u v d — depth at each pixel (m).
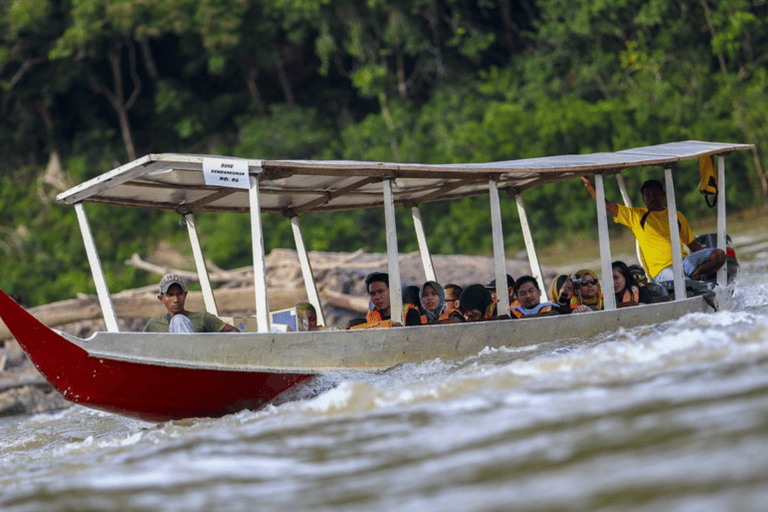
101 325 53.38
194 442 21.11
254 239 27.42
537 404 18.31
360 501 13.62
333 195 34.66
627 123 99.12
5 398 45.06
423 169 30.11
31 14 102.81
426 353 29.67
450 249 97.62
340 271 56.81
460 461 14.94
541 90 109.56
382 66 115.31
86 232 29.72
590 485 12.59
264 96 121.81
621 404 16.86
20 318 25.11
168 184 30.70
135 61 119.62
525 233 40.97
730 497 11.22
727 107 102.88
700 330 24.84
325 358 28.19
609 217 93.38
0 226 106.06
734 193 95.00
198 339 26.47
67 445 26.22
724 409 15.13
